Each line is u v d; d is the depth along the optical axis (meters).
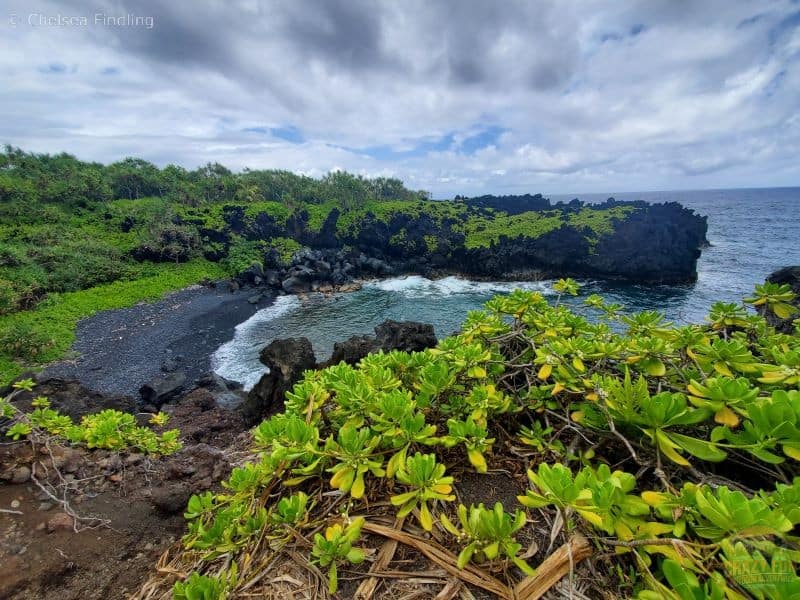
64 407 6.82
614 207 39.50
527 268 34.03
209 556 1.59
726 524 0.97
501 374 2.30
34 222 35.56
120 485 3.40
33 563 2.50
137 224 39.53
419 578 1.33
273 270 33.78
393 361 2.39
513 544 1.19
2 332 17.20
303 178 64.75
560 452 1.70
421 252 38.75
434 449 1.90
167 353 18.58
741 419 1.41
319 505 1.75
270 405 7.87
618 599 1.13
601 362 1.96
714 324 2.36
